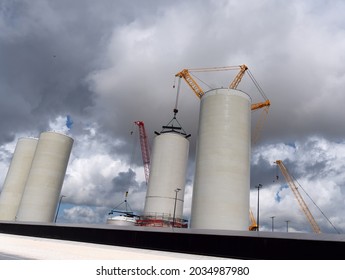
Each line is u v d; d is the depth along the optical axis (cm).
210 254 2712
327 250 2180
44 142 7131
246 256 2509
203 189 4531
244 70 8400
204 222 4312
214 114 5012
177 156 6644
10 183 8038
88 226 3881
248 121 5156
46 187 6769
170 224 6034
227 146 4688
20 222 4825
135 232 3366
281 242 2391
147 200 6381
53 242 3566
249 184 4756
